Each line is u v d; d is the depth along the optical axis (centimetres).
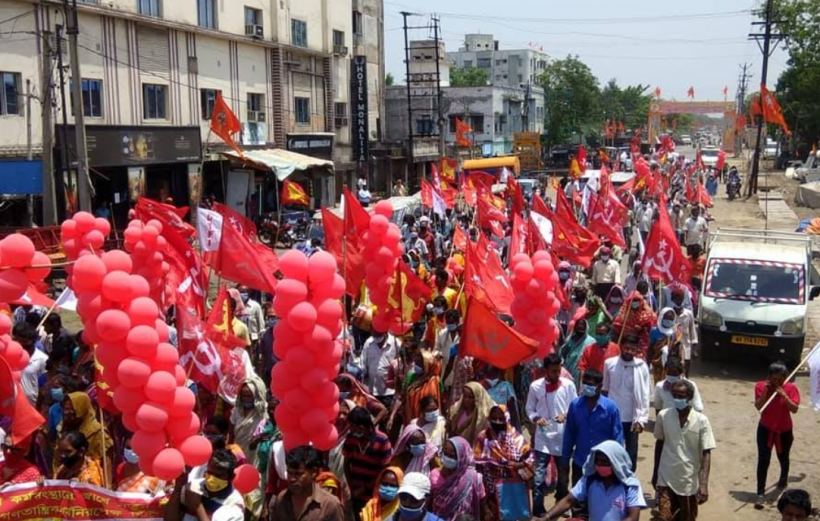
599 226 1730
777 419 934
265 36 3916
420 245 1977
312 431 691
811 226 2623
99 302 659
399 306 1012
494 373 898
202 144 3378
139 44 3048
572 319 1245
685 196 3778
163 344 649
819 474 1034
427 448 702
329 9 4534
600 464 611
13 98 2511
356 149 4838
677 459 794
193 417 641
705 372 1504
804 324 1455
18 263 780
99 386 734
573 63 8956
